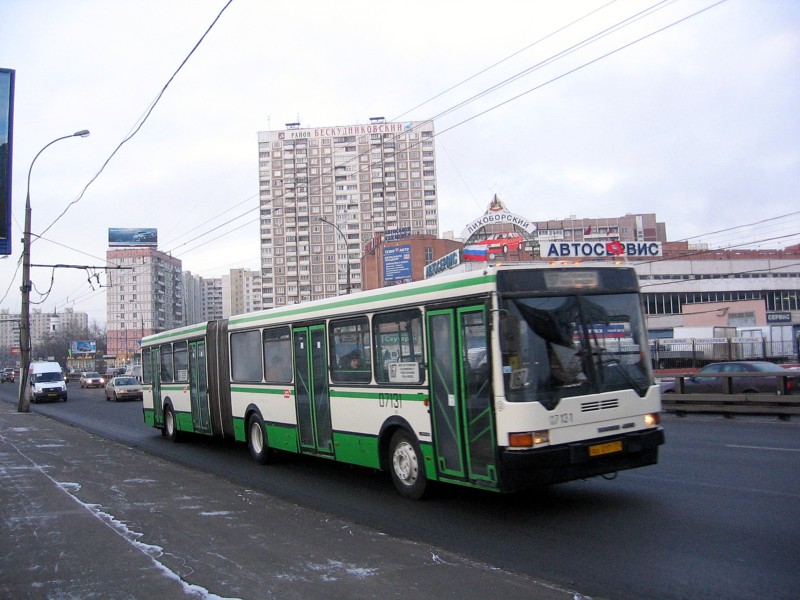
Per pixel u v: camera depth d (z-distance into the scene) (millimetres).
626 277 7902
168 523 7367
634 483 8875
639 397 7566
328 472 11172
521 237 48438
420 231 131500
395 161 133000
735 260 61750
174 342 16359
